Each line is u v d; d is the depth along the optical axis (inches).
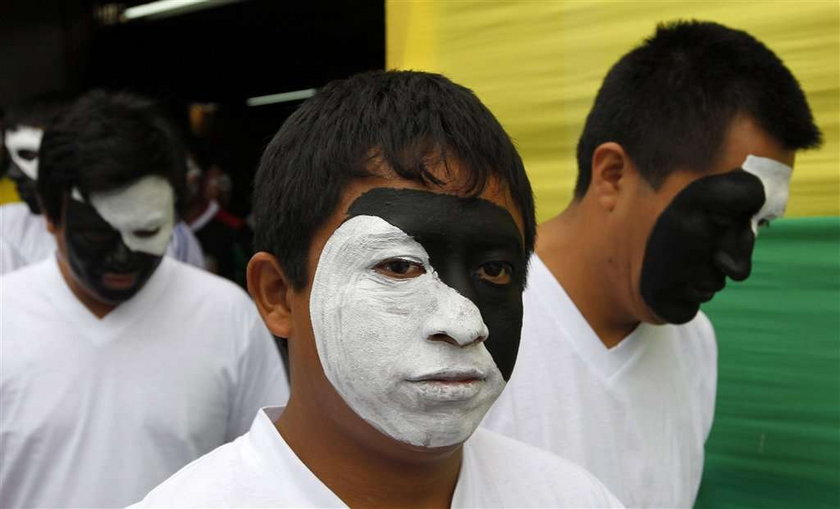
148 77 214.5
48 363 68.5
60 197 68.9
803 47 68.0
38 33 185.0
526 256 38.6
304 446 37.4
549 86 74.8
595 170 57.4
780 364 71.1
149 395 70.0
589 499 42.9
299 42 227.0
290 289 36.9
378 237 33.7
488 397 34.9
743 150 53.2
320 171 35.4
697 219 53.7
